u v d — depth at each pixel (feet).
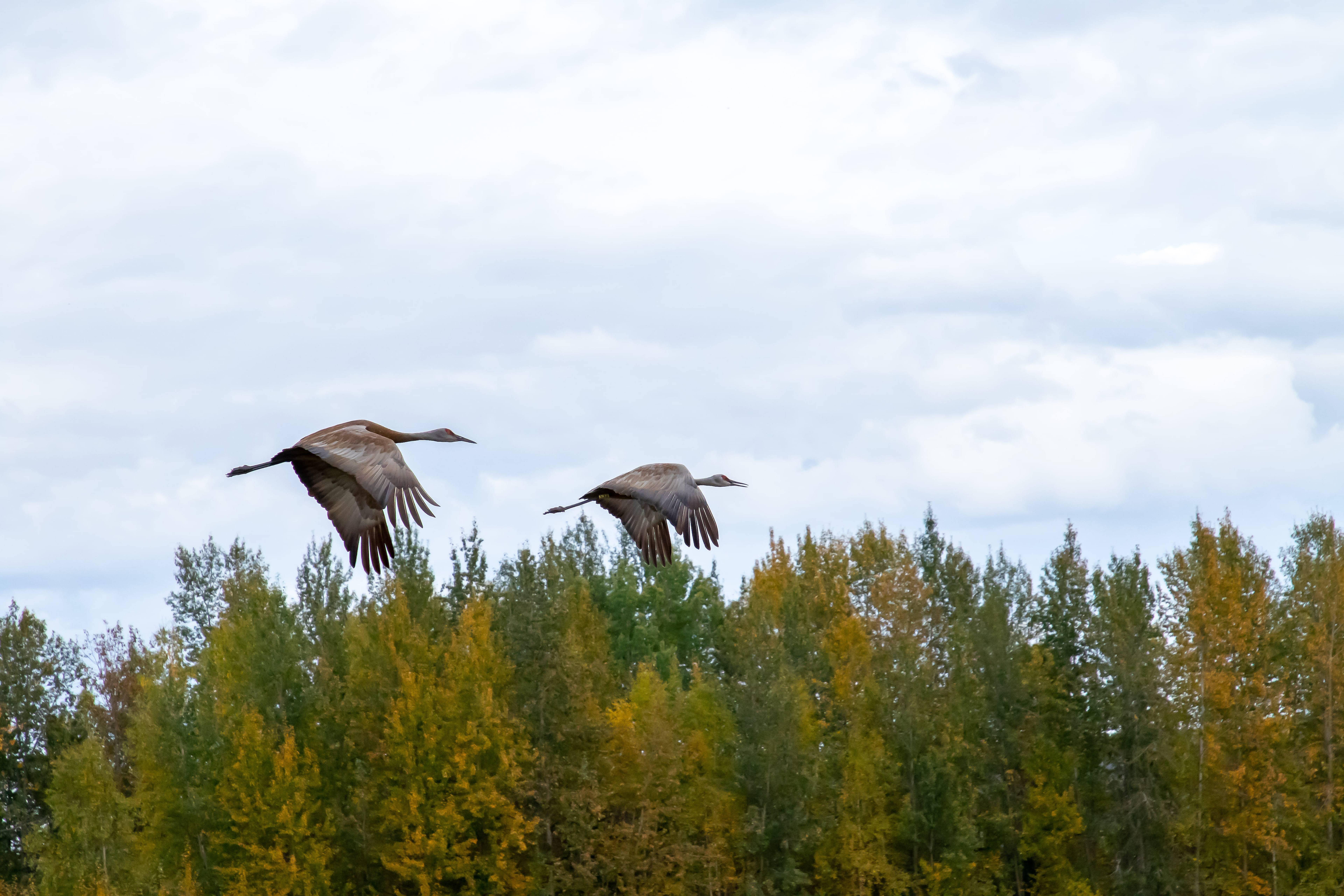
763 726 168.04
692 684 192.65
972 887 168.55
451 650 164.14
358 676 169.78
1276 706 176.14
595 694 177.27
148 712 179.22
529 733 163.43
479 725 157.07
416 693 157.48
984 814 177.27
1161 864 175.22
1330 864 169.48
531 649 167.02
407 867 150.51
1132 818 176.76
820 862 166.20
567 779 160.35
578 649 170.60
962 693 183.62
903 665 179.01
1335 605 183.52
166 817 170.91
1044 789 177.37
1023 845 176.45
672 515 51.67
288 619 180.65
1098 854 180.65
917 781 172.86
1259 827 171.01
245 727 157.89
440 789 154.51
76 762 172.76
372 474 38.01
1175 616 183.73
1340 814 175.73
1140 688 178.09
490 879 152.25
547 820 159.43
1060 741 184.44
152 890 162.81
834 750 177.06
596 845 157.79
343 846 160.35
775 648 180.86
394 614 172.55
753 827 164.14
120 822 171.63
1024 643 193.67
